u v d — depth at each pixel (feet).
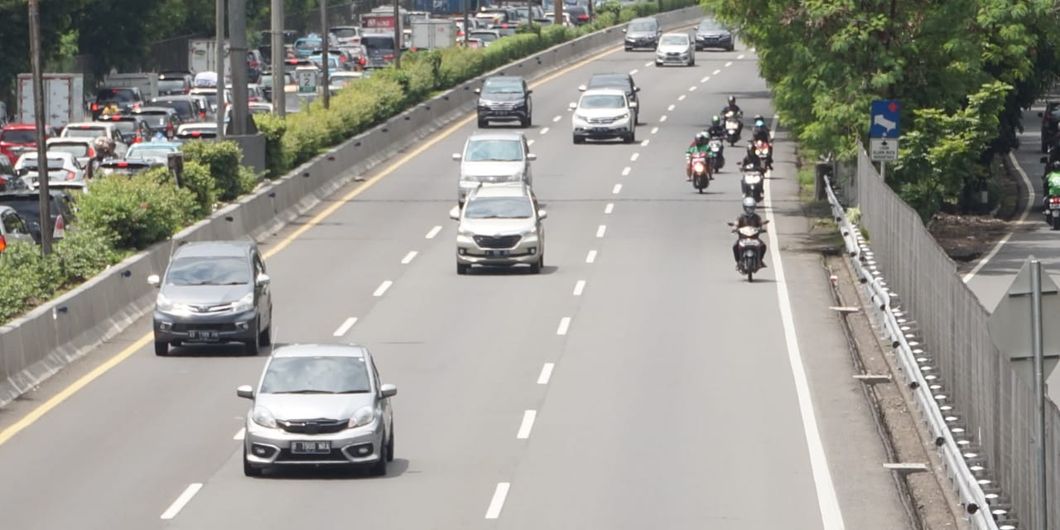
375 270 284.61
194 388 195.83
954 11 310.45
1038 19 317.42
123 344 224.12
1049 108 475.72
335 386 156.66
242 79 345.31
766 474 156.46
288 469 157.48
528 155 361.51
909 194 317.42
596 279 273.75
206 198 301.63
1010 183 418.10
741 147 452.35
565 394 192.34
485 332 230.07
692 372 204.13
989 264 293.84
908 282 220.43
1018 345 104.88
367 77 510.99
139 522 137.90
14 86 518.78
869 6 312.50
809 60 314.55
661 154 440.45
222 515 140.15
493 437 171.63
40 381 199.21
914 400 184.14
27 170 372.79
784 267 283.79
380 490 149.38
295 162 371.97
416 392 193.77
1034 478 121.39
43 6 522.47
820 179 357.61
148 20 614.34
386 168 417.69
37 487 150.41
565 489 150.20
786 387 195.62
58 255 241.76
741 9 330.13
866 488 151.33
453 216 286.05
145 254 252.62
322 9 422.00
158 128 471.62
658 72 643.45
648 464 160.15
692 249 304.50
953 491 147.23
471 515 140.77
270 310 225.76
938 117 312.09
